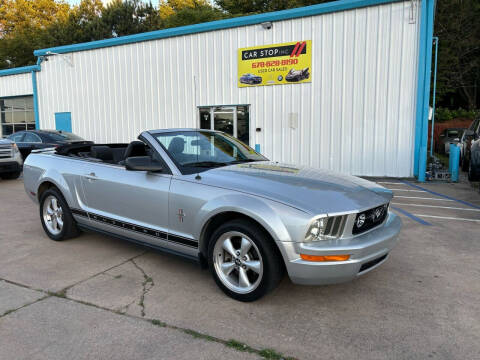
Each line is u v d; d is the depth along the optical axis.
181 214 3.54
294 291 3.50
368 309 3.15
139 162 3.70
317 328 2.85
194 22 32.97
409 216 6.37
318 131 11.55
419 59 9.99
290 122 11.94
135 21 34.03
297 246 2.86
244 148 4.77
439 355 2.50
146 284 3.66
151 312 3.10
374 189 3.64
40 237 5.28
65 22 36.12
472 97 27.30
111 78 15.30
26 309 3.15
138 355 2.51
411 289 3.54
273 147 12.32
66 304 3.24
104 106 15.68
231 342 2.65
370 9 10.44
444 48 24.02
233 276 3.42
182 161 3.86
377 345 2.62
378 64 10.53
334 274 2.87
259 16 11.88
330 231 2.94
